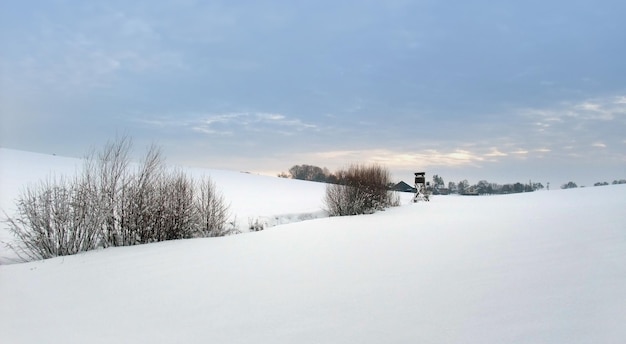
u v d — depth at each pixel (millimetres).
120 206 8391
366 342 2754
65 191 7656
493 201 21047
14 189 15617
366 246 6855
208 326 3252
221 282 4688
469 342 2635
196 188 10359
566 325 2777
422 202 22844
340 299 3793
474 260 5191
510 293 3611
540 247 5719
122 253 6922
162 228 8797
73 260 6328
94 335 3164
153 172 9031
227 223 11633
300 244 7332
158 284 4691
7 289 4590
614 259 4523
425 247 6473
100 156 8438
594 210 11055
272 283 4539
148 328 3273
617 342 2457
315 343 2787
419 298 3670
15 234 7578
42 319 3574
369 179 17297
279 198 23484
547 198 21156
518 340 2600
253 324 3242
